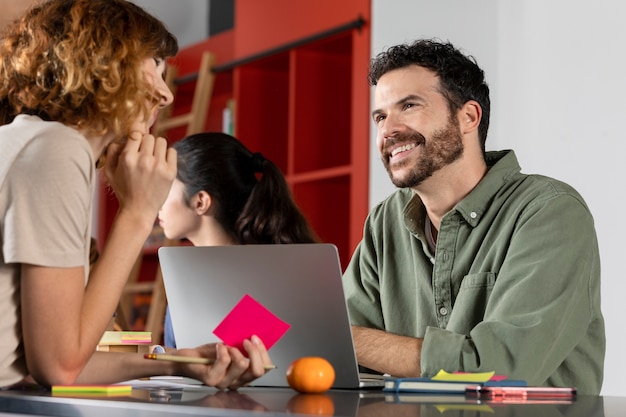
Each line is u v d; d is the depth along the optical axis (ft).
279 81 18.28
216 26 20.61
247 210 10.05
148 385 6.75
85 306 5.96
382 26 14.73
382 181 14.43
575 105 12.78
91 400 5.04
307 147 16.65
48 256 5.65
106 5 6.21
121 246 6.16
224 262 6.56
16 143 5.75
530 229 7.79
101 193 21.33
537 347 7.26
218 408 4.64
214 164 10.16
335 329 6.32
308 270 6.29
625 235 12.08
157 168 6.27
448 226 8.39
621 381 12.02
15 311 5.88
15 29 6.33
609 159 12.32
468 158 8.44
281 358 6.53
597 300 8.06
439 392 5.82
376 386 6.49
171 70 20.02
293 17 16.46
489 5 13.83
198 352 6.33
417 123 8.38
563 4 13.00
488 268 8.11
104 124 6.15
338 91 16.90
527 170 13.34
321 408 4.75
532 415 4.64
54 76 6.04
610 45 12.41
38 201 5.66
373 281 9.18
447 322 8.40
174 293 6.88
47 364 5.75
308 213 16.67
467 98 8.45
